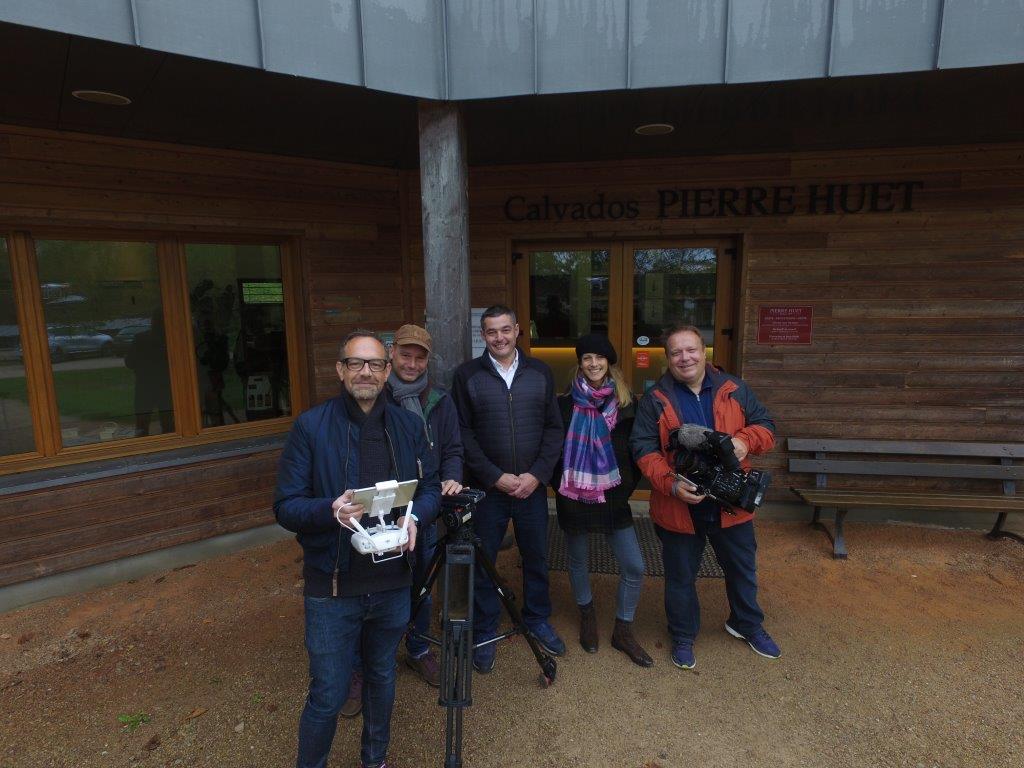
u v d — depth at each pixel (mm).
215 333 4539
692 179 4711
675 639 3082
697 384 2900
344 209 4824
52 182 3680
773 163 4617
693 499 2691
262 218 4457
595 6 2824
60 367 3961
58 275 3904
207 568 4207
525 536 3092
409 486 1964
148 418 4324
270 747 2574
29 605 3729
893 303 4645
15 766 2484
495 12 2904
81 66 2709
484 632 3070
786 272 4711
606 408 3002
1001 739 2551
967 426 4688
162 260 4250
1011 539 4469
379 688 2234
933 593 3750
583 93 3002
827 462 4711
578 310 5137
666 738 2594
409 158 4684
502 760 2488
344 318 4902
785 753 2498
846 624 3420
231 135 3947
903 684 2912
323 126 3783
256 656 3211
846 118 3656
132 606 3725
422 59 2945
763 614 3230
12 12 2139
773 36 2736
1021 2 2584
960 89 3100
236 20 2551
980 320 4582
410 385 2725
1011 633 3312
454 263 3189
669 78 2828
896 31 2668
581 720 2709
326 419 2082
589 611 3217
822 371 4770
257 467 4520
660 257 5000
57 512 3783
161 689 2955
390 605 2139
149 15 2377
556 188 4871
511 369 3037
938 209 4512
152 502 4109
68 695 2918
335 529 1995
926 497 4285
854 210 4586
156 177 4027
